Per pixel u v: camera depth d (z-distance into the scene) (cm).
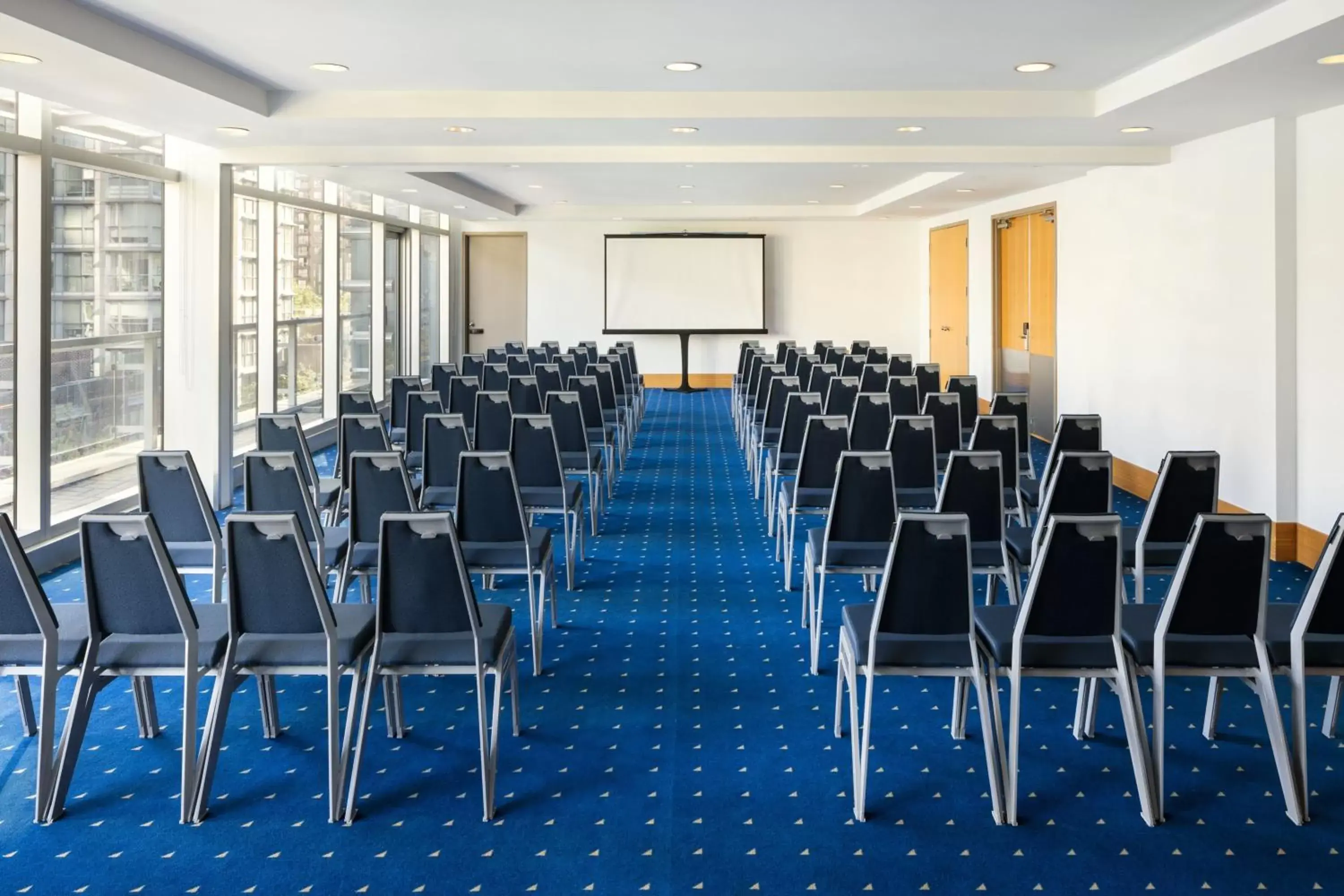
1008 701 425
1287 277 632
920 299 1708
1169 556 447
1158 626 319
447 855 305
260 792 345
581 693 431
